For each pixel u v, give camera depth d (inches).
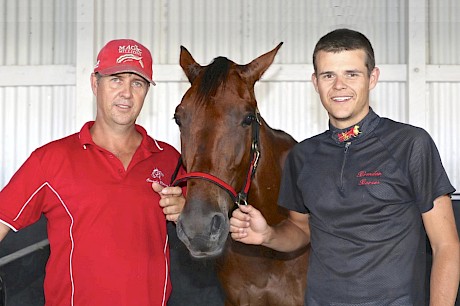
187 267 123.3
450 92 143.4
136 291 65.3
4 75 143.6
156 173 70.3
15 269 99.6
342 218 56.9
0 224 65.6
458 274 53.6
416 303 55.2
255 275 81.3
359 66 57.6
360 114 58.9
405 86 143.7
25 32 145.6
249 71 72.8
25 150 144.9
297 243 69.0
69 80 143.3
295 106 145.1
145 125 144.8
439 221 54.9
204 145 65.8
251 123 70.2
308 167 61.2
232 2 145.1
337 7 144.8
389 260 54.9
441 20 144.6
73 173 66.1
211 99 67.2
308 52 145.3
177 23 145.2
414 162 55.4
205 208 63.6
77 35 140.3
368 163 56.9
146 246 66.7
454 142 143.8
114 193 66.2
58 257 65.8
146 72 69.4
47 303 66.7
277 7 145.2
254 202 77.5
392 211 55.4
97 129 71.2
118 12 144.3
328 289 57.2
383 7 144.6
